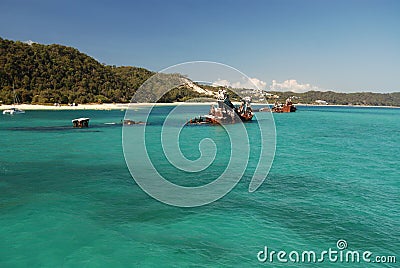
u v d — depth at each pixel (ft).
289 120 276.21
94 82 490.49
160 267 34.58
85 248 38.34
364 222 46.85
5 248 38.06
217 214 49.42
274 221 47.01
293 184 66.74
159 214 49.08
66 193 58.95
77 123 184.24
